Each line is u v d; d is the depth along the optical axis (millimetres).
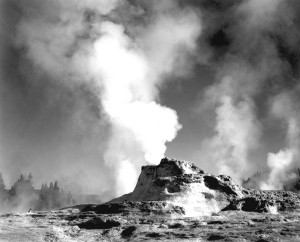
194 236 64688
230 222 80938
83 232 82062
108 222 90125
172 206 103562
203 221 84000
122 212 102688
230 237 60375
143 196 123938
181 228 76250
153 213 99188
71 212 115000
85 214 104750
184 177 124562
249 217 91438
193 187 119625
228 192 121125
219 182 124625
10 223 95375
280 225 72250
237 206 107562
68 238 76250
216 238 61188
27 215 109750
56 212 116000
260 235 60031
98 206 111875
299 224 72625
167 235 68062
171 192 118688
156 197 117125
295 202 108000
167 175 135750
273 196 120875
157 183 125000
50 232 79438
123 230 79938
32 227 87875
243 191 126250
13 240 69688
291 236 58594
